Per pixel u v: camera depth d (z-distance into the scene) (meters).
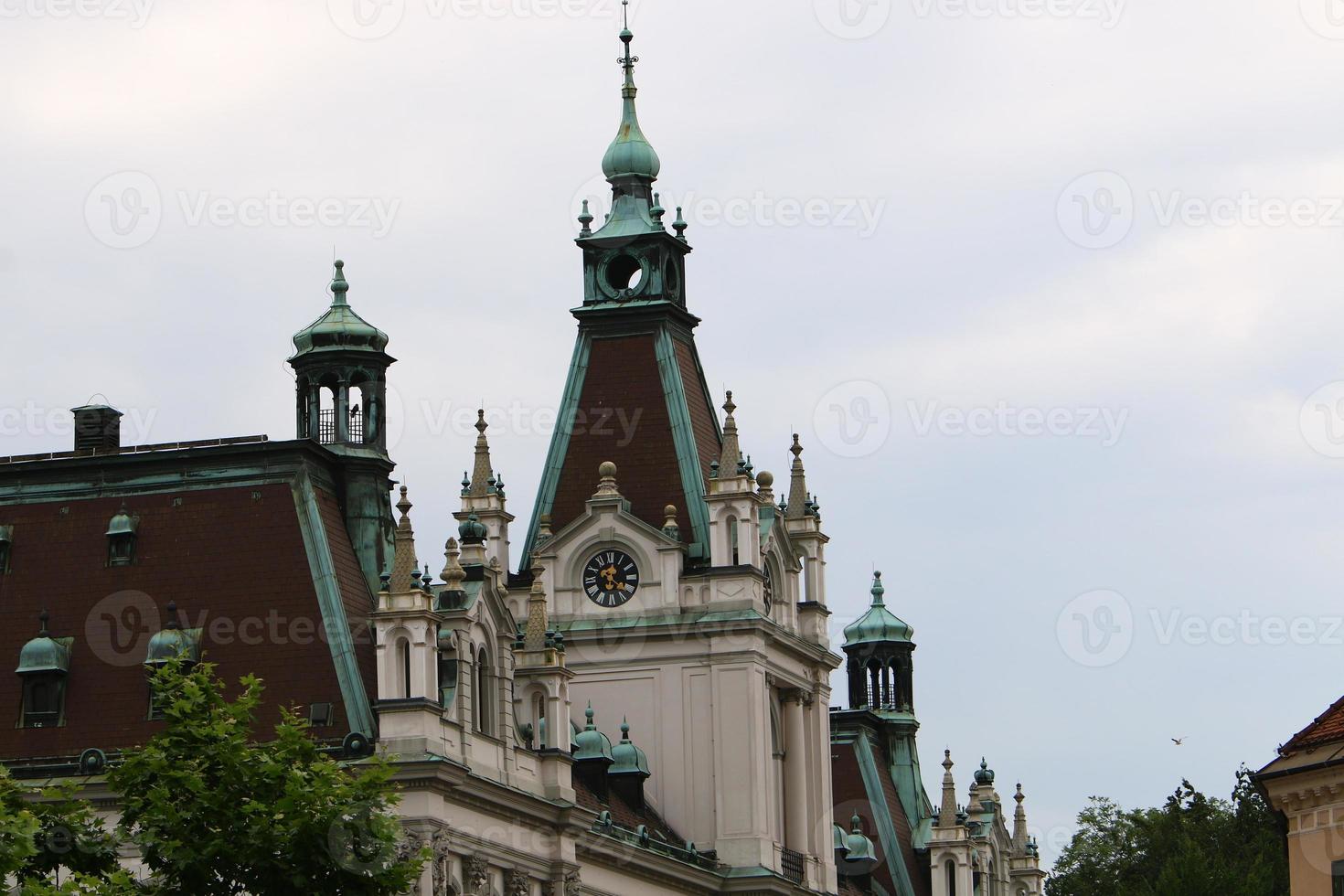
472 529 162.88
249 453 159.50
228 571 156.88
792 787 199.62
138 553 158.12
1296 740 156.88
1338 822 152.75
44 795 129.12
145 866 143.88
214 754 130.12
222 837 128.62
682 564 194.50
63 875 140.88
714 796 191.75
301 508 158.00
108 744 153.00
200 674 134.00
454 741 155.00
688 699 193.12
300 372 164.75
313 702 152.75
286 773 130.38
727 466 194.88
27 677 154.38
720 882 189.88
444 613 157.38
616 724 193.75
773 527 198.25
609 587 195.00
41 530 159.62
